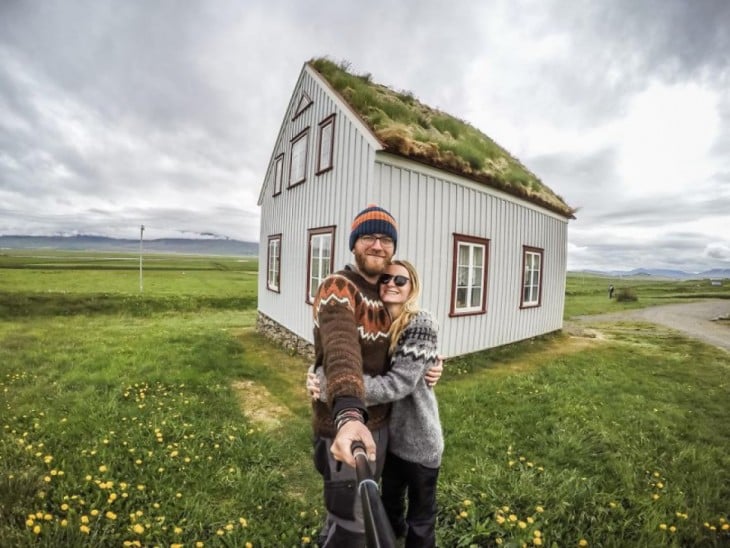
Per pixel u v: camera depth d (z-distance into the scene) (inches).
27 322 601.6
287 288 425.4
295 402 240.2
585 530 111.9
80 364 300.5
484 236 374.6
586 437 172.7
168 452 156.7
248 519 117.4
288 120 455.8
